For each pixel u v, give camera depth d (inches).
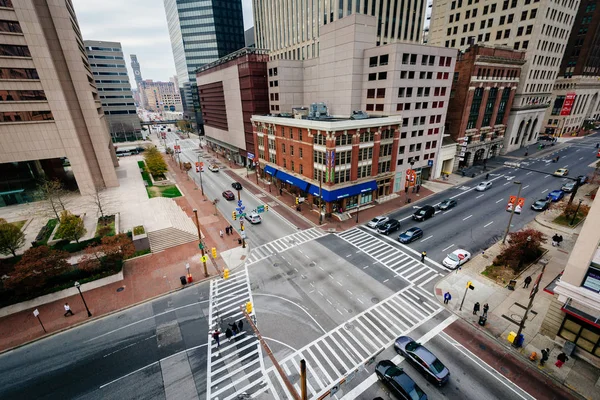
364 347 804.0
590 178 2006.6
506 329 843.4
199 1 4227.4
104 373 746.8
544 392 668.7
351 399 665.6
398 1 2411.4
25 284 971.3
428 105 1930.4
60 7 1603.1
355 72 1792.6
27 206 1662.2
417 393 644.1
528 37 2472.9
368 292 1026.7
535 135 3196.4
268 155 2213.3
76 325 899.4
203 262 1113.4
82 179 1729.8
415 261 1204.5
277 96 2330.2
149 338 851.4
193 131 5482.3
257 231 1512.1
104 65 4185.5
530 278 1007.6
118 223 1417.3
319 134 1557.6
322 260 1232.8
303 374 476.7
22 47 1433.3
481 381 697.0
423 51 1723.7
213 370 749.9
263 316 923.4
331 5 2204.7
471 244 1312.7
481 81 2258.9
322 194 1614.2
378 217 1560.0
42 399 685.9
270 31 3149.6
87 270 1071.6
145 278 1123.3
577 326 740.7
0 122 1480.1
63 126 1610.5
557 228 1405.0
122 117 4471.0
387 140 1753.2
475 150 2497.5
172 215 1595.7
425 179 2250.2
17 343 834.8
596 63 3503.9
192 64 4576.8
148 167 2365.9
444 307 946.1
